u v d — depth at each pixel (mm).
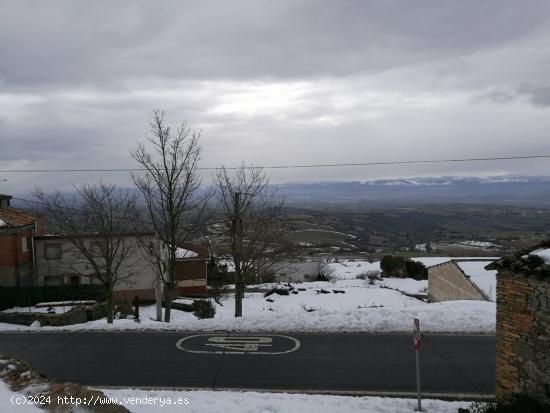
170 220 19547
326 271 51344
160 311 22141
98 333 15906
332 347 13906
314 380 11469
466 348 13680
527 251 8617
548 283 7922
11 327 17203
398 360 12781
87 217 26922
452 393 10711
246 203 23453
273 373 11930
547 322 7961
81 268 31641
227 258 27031
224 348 13961
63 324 19203
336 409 9352
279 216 26906
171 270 19859
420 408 9477
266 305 31344
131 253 28938
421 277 47844
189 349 13906
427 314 16469
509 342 8859
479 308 17297
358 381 11398
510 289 8828
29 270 30500
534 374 8242
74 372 12070
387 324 15836
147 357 13219
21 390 7320
